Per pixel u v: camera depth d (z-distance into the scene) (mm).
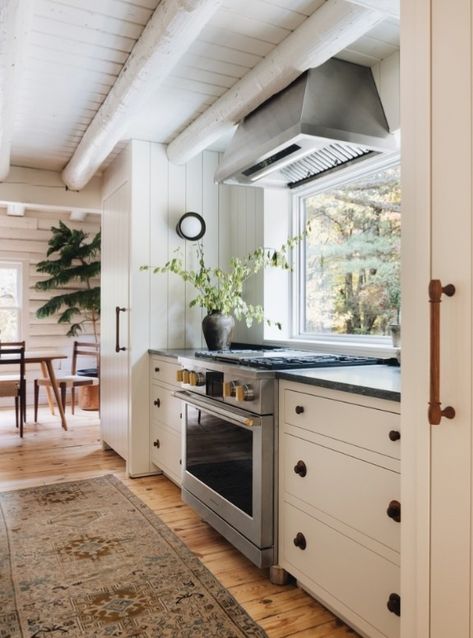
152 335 3467
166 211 3516
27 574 2035
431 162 1176
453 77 1120
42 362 5406
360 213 2865
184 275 3256
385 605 1468
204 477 2484
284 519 1958
